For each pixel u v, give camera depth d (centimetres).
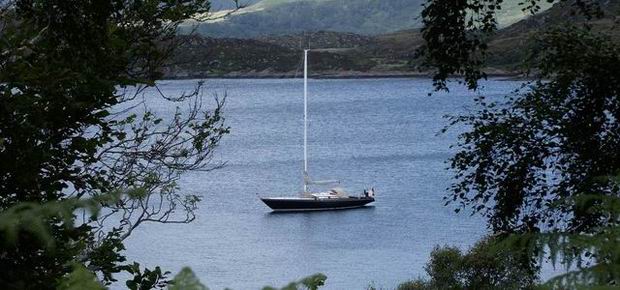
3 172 1706
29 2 2134
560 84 3981
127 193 593
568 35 4038
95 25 2248
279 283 14900
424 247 17688
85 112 2055
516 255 605
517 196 4025
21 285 1449
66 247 1712
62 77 1870
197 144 2716
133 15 2602
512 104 4116
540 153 3988
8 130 1717
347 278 15250
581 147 3891
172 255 17100
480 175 4125
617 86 3906
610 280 511
